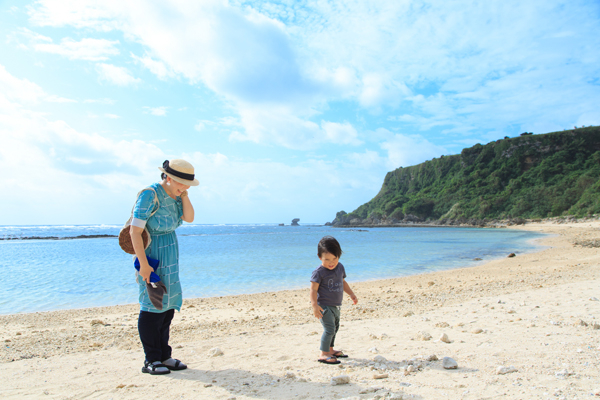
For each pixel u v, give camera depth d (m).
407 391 2.56
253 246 31.61
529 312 5.49
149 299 3.20
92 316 7.01
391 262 18.11
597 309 5.39
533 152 120.00
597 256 16.61
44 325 6.09
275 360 3.60
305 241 40.62
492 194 119.94
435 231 74.88
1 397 2.68
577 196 93.56
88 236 53.94
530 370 2.86
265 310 7.32
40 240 45.62
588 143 112.31
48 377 3.18
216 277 13.23
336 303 3.54
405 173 173.62
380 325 5.25
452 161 152.00
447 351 3.61
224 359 3.69
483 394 2.41
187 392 2.72
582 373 2.71
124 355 3.98
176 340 4.75
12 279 12.73
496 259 18.95
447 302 7.26
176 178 3.23
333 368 3.26
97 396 2.68
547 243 29.72
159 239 3.29
